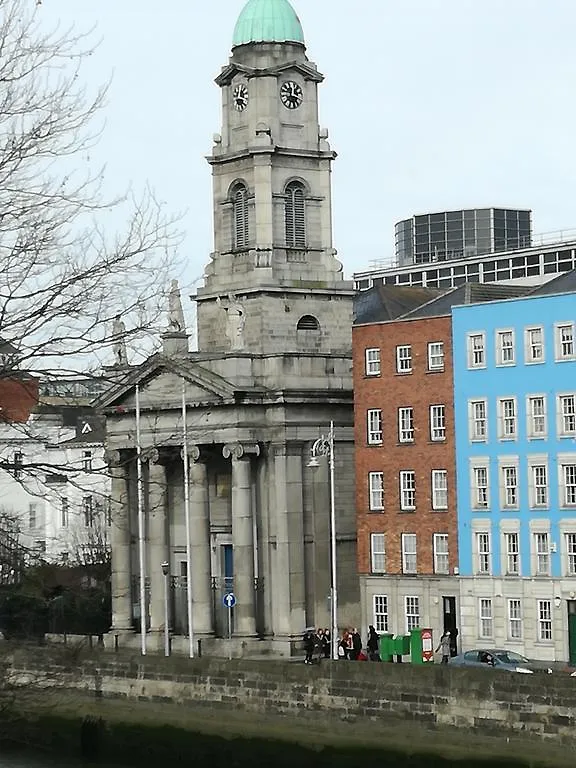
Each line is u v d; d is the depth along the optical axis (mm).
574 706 74125
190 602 104125
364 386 113688
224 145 119125
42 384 36750
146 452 42625
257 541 114625
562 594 102812
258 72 117125
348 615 115000
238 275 117625
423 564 110312
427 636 98812
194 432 113812
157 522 116312
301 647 112062
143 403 115812
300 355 114188
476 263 179000
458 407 108500
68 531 122812
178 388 114500
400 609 111562
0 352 36156
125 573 117000
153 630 116312
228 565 118188
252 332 116500
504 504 106062
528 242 197750
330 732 84688
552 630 103188
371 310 121562
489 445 106875
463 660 91125
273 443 113500
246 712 88938
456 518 108438
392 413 112125
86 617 115125
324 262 118688
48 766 90438
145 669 93500
